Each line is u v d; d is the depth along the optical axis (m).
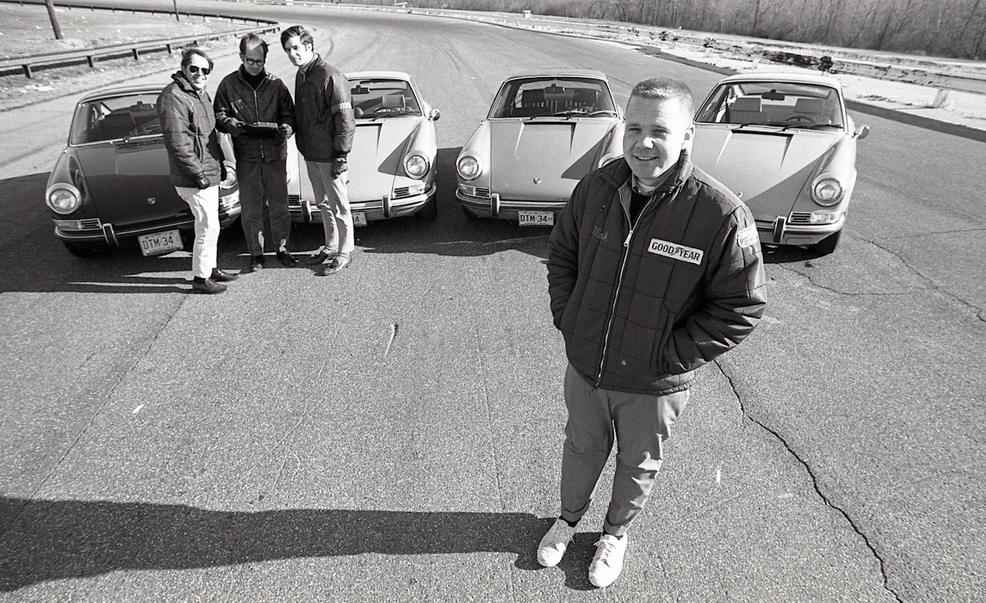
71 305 4.34
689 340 1.73
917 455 2.70
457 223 5.82
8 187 7.08
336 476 2.67
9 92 13.11
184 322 4.07
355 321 4.04
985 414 2.96
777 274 4.58
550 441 2.87
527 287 4.48
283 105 4.45
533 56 21.19
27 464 2.78
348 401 3.19
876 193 6.43
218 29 32.78
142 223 4.73
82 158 5.17
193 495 2.58
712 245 1.62
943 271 4.55
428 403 3.16
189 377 3.44
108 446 2.89
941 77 14.26
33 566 2.26
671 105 1.53
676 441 2.85
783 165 4.71
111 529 2.42
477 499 2.53
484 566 2.22
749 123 5.40
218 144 4.35
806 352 3.55
